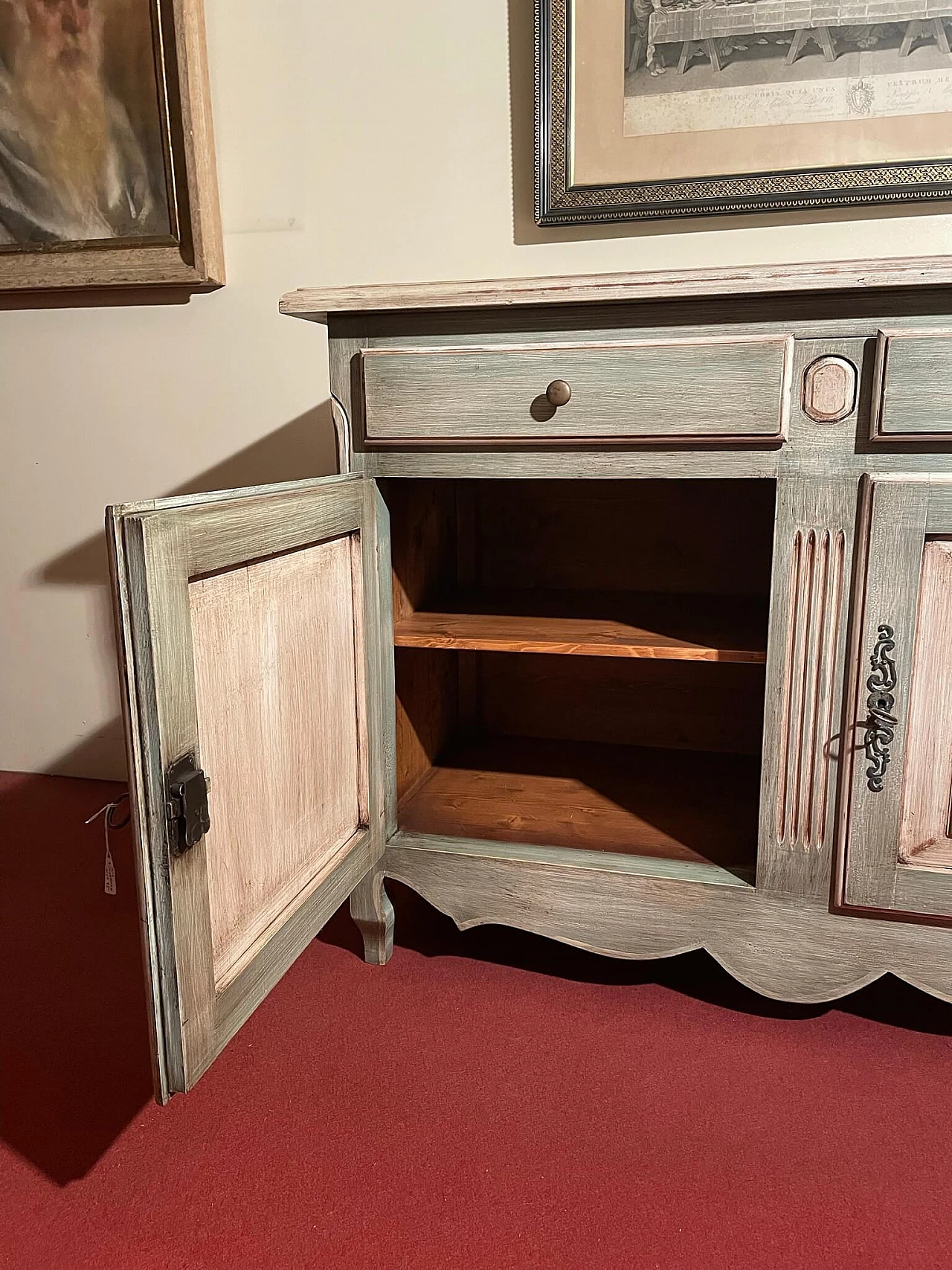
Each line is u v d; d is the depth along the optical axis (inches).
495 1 54.8
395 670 48.7
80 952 48.9
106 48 58.8
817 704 38.4
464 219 58.0
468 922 44.9
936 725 37.1
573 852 44.1
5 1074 39.3
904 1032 41.8
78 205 61.9
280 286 61.6
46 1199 32.7
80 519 68.7
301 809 37.1
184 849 27.2
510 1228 31.1
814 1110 36.7
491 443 39.8
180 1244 30.8
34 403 67.7
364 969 47.0
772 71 51.1
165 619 26.3
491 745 60.1
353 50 57.6
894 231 52.1
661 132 53.0
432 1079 38.6
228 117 60.2
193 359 64.1
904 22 49.1
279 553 34.1
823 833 39.2
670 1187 32.8
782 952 40.8
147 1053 40.6
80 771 72.6
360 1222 31.5
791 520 37.4
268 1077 38.8
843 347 35.6
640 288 35.9
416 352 39.9
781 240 53.6
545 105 53.7
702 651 41.3
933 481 34.9
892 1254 30.0
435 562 54.6
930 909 38.2
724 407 36.9
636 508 56.5
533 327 38.9
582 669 59.9
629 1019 42.8
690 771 55.2
